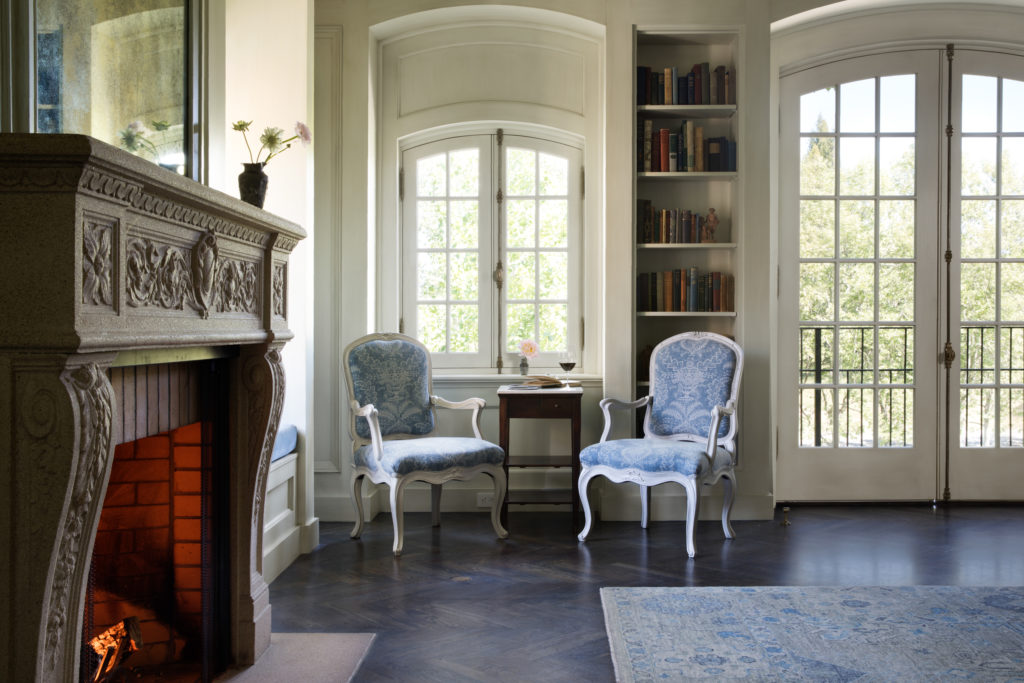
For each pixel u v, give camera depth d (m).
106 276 1.71
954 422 5.46
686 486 4.23
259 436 2.79
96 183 1.60
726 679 2.65
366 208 5.11
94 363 1.67
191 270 2.19
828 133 5.45
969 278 5.49
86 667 2.24
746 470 5.11
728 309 5.18
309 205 4.34
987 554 4.24
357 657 2.87
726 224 5.32
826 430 5.48
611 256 5.09
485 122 5.43
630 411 5.11
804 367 5.48
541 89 5.40
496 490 4.62
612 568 4.00
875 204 5.46
